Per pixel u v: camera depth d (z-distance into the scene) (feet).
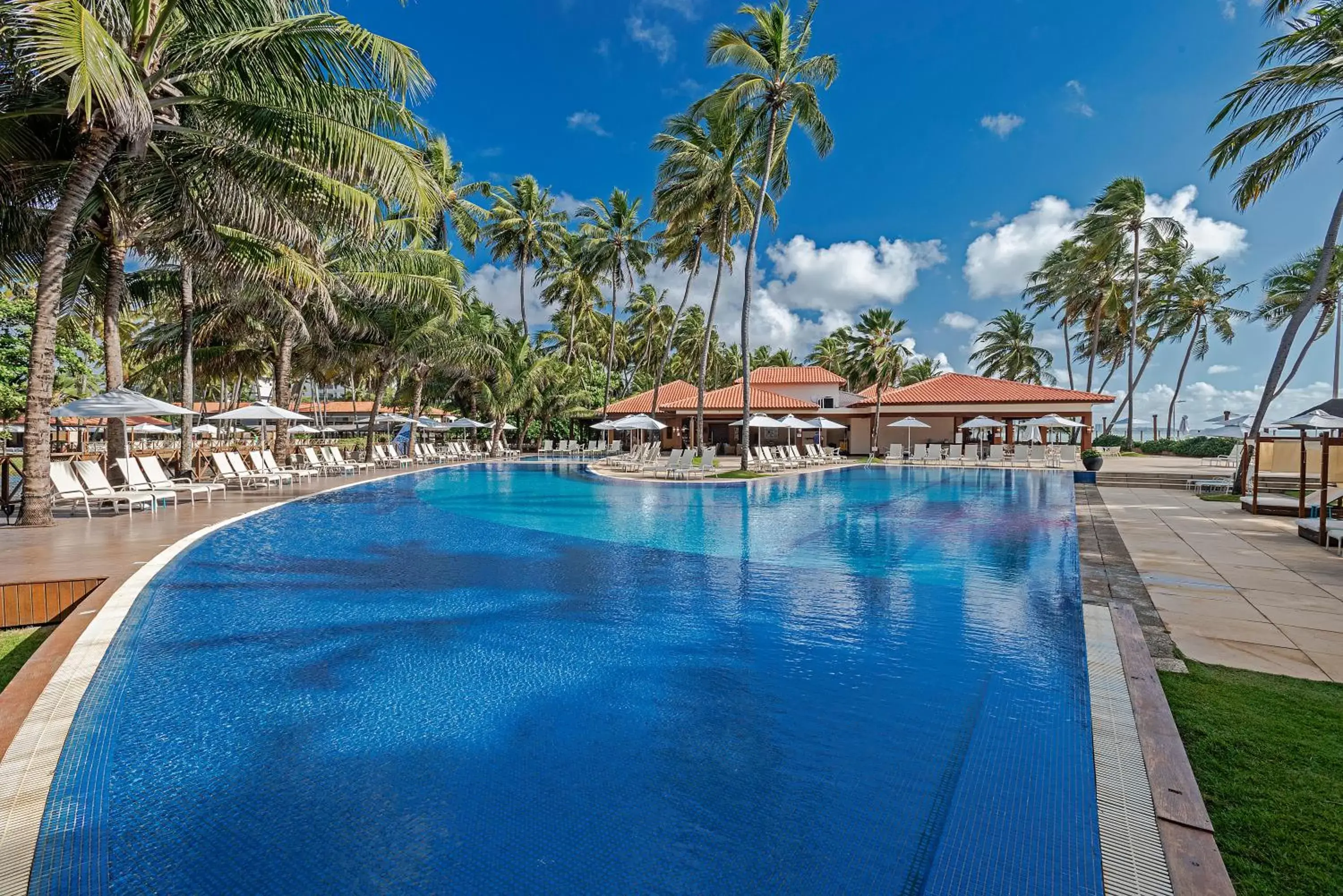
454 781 9.33
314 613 17.65
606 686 12.86
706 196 76.07
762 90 64.64
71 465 33.83
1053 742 10.21
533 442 128.98
